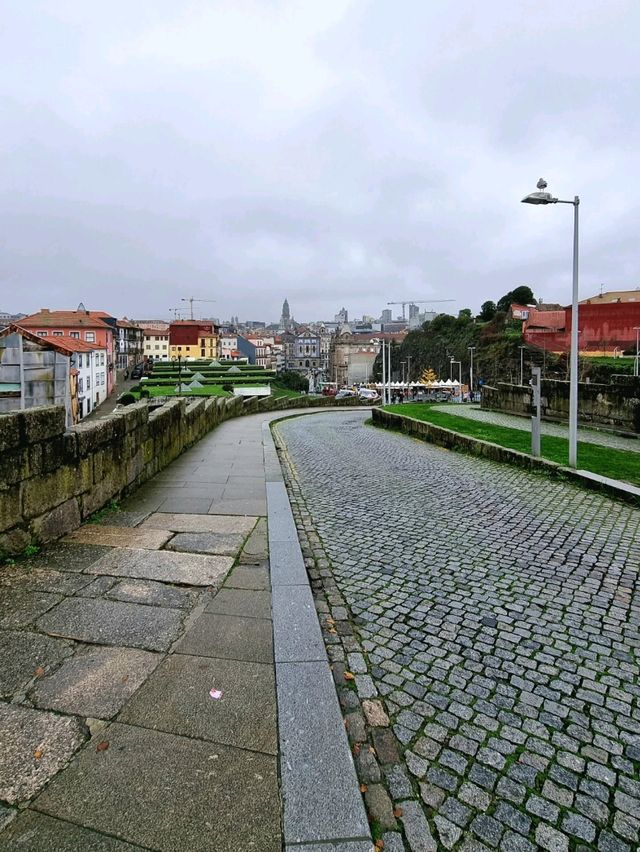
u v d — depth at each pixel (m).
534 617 3.97
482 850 2.00
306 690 2.82
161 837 1.91
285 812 2.05
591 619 3.95
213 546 5.11
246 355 145.50
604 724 2.76
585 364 53.25
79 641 3.25
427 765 2.43
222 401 20.62
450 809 2.19
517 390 19.45
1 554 4.44
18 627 3.40
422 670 3.23
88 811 2.01
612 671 3.26
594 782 2.36
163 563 4.61
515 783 2.34
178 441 11.13
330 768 2.29
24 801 2.04
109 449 6.59
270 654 3.16
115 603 3.79
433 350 115.94
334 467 10.56
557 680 3.15
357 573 4.81
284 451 13.01
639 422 13.31
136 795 2.09
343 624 3.82
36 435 4.80
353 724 2.68
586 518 6.68
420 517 6.73
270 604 3.85
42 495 4.94
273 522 5.97
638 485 7.77
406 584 4.57
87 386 46.09
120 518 6.09
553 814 2.18
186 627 3.46
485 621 3.89
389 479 9.26
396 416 18.22
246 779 2.20
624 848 2.04
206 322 117.94
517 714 2.82
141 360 115.50
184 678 2.89
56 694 2.71
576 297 9.09
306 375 182.50
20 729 2.44
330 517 6.75
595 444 11.92
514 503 7.45
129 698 2.70
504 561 5.14
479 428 14.48
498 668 3.27
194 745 2.38
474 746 2.57
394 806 2.18
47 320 72.56
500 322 94.56
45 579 4.18
